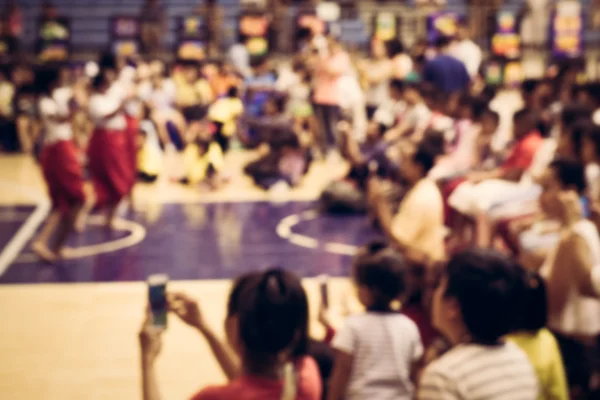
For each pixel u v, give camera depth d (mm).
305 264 10781
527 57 26734
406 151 7305
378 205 7406
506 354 3219
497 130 10602
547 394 3889
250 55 24609
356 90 17297
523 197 8078
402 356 4789
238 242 11883
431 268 5910
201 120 17234
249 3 26797
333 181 13680
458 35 15711
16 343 8180
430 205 7184
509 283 3201
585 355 5625
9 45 26219
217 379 7352
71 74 15742
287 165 15445
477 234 7957
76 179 10703
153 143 16047
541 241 6648
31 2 29406
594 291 5574
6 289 9820
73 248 11578
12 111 19797
